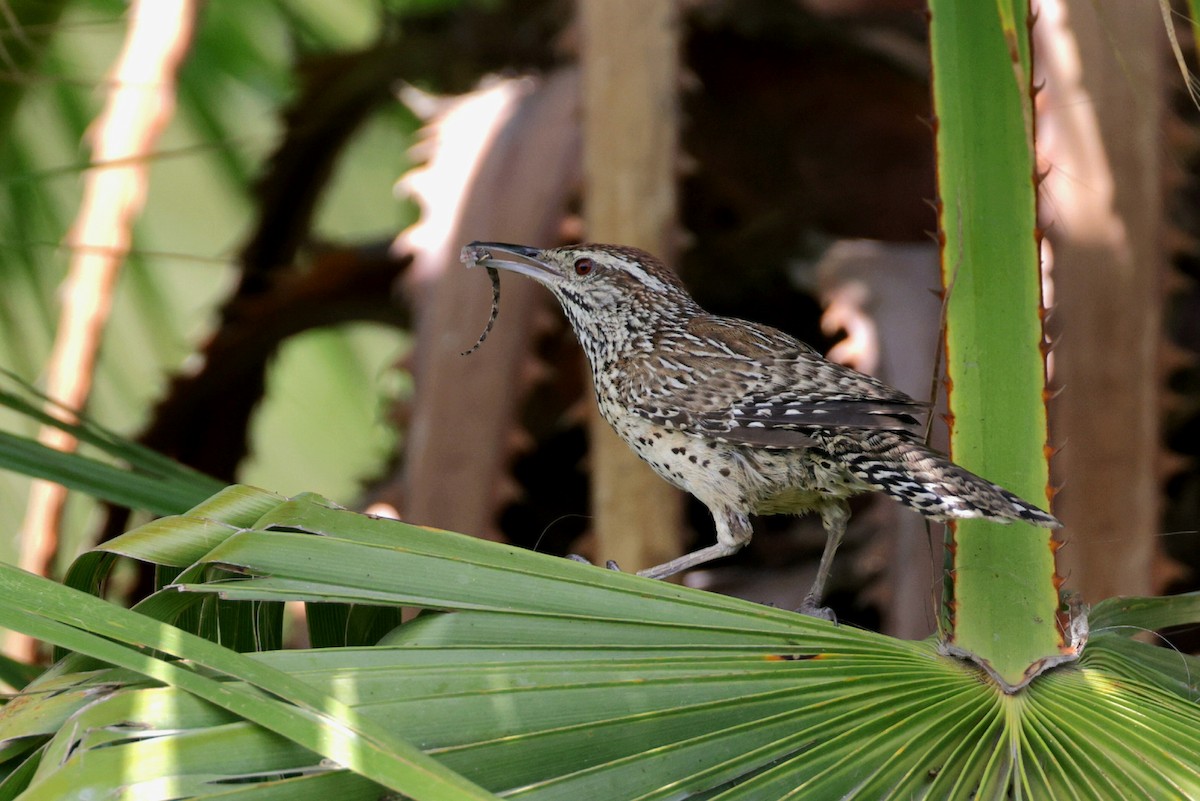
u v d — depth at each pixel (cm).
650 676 379
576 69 816
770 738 376
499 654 378
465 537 413
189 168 1238
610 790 358
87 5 1105
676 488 698
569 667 376
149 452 559
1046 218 693
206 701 345
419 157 816
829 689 393
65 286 761
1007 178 463
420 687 361
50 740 357
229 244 1254
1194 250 694
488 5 1017
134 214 766
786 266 930
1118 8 696
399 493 743
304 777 334
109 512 835
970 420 464
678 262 725
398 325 973
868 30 888
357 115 1055
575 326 720
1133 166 689
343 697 355
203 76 1213
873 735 386
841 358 789
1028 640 423
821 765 374
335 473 1321
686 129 906
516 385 741
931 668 412
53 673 374
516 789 352
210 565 399
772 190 938
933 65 464
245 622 423
